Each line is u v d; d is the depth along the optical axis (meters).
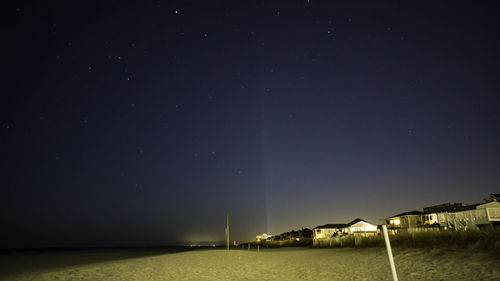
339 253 30.70
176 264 27.19
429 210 50.00
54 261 37.31
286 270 21.20
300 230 95.44
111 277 19.50
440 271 14.14
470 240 19.03
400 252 21.81
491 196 37.78
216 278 18.52
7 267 29.77
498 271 12.17
